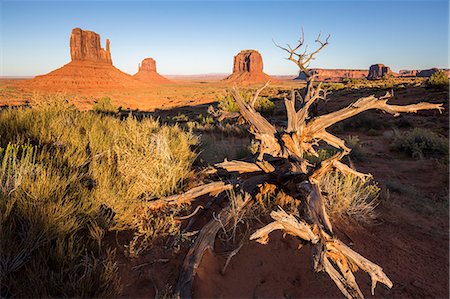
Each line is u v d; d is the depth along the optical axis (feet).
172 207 11.50
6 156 9.24
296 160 13.23
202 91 392.47
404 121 61.16
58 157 12.30
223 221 9.87
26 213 7.97
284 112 84.02
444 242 13.70
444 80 91.50
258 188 12.18
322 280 9.16
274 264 9.45
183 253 9.02
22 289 6.46
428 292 9.64
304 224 8.09
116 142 14.94
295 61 20.33
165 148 14.66
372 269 7.38
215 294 7.91
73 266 7.29
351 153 34.04
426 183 26.55
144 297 7.36
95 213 9.38
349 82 204.85
